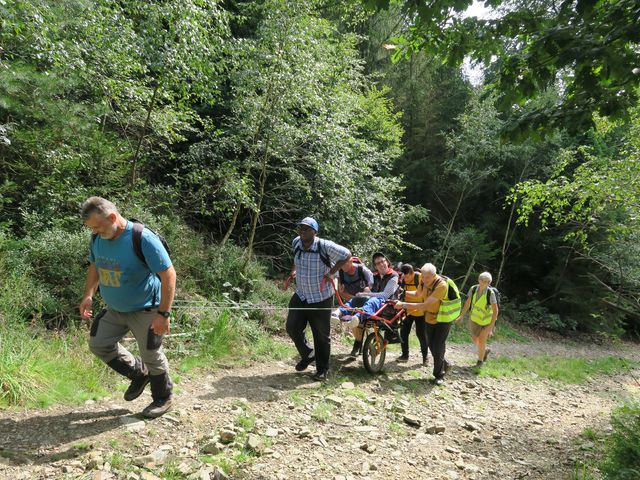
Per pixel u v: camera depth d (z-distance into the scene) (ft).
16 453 10.47
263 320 27.12
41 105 21.38
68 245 20.56
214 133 30.01
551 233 56.18
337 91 34.19
